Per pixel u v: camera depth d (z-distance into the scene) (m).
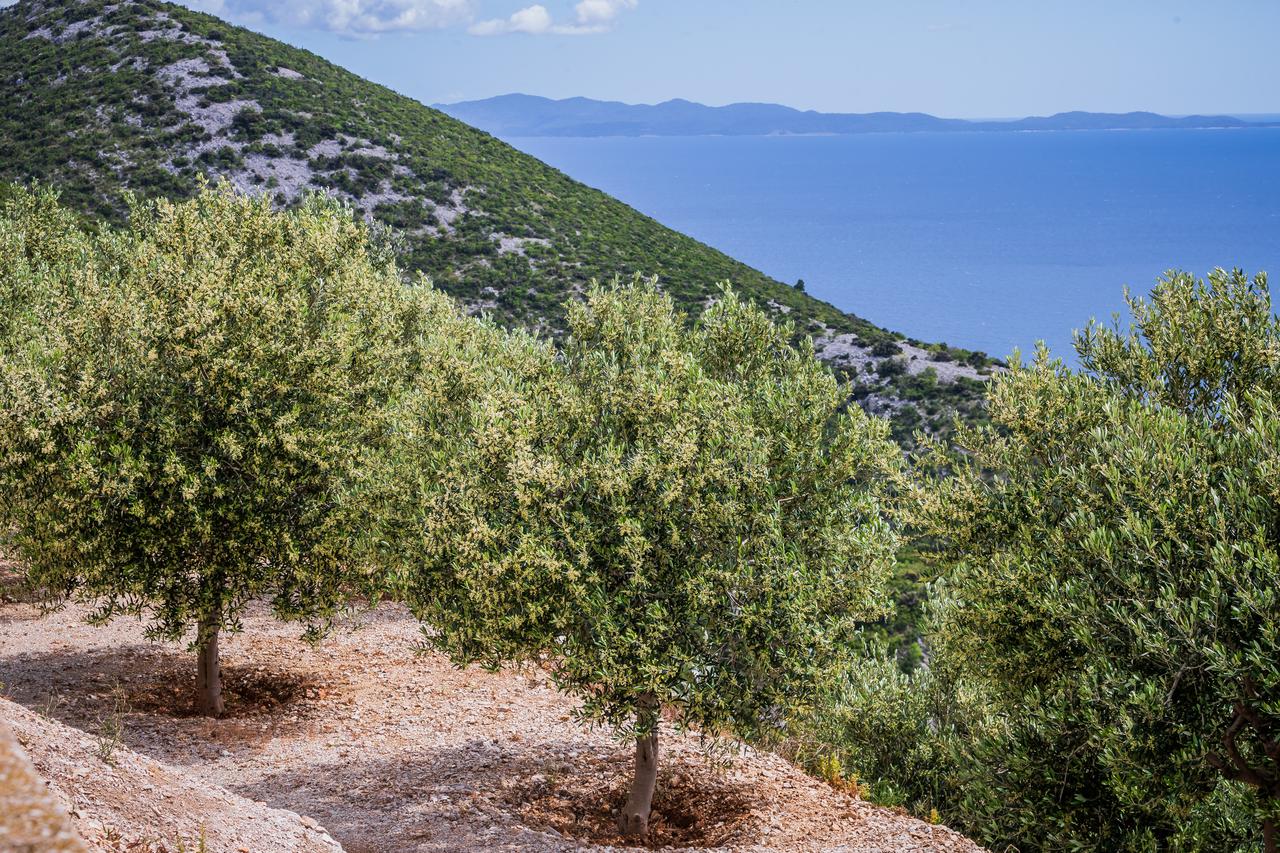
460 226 73.38
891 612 11.50
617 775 13.05
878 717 17.97
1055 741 11.22
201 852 6.31
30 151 69.56
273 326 13.83
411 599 11.94
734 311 13.46
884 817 11.88
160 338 13.41
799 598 10.16
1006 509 12.91
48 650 16.77
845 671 11.09
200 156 72.44
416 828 10.42
